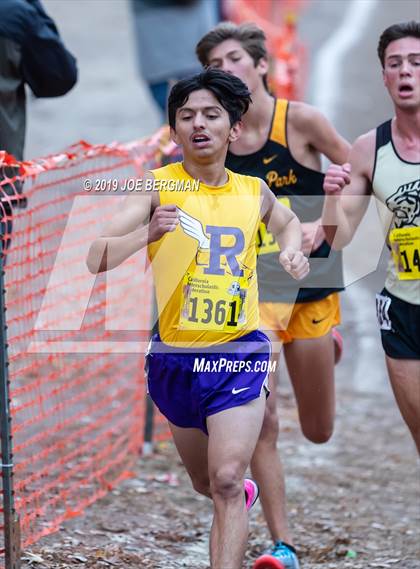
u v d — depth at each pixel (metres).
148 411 21.47
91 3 75.06
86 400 22.52
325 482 20.50
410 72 14.26
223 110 12.67
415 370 14.66
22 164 15.52
